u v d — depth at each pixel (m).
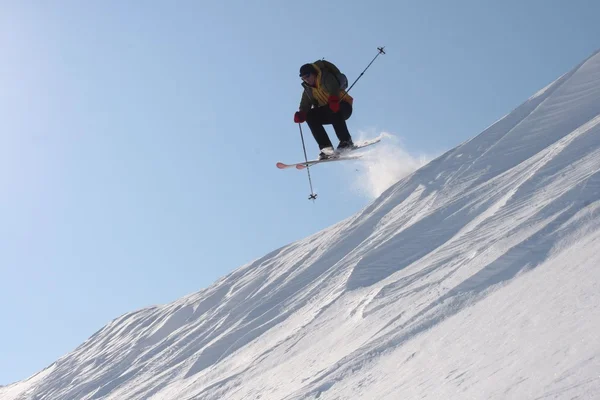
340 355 9.27
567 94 16.08
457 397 4.27
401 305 9.91
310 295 15.34
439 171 16.50
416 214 14.95
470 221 12.76
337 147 8.99
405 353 6.99
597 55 17.30
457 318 7.25
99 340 28.28
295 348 11.95
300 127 11.15
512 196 11.91
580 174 11.00
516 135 15.51
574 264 6.40
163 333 22.17
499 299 6.93
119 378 19.70
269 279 19.53
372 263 13.52
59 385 23.78
